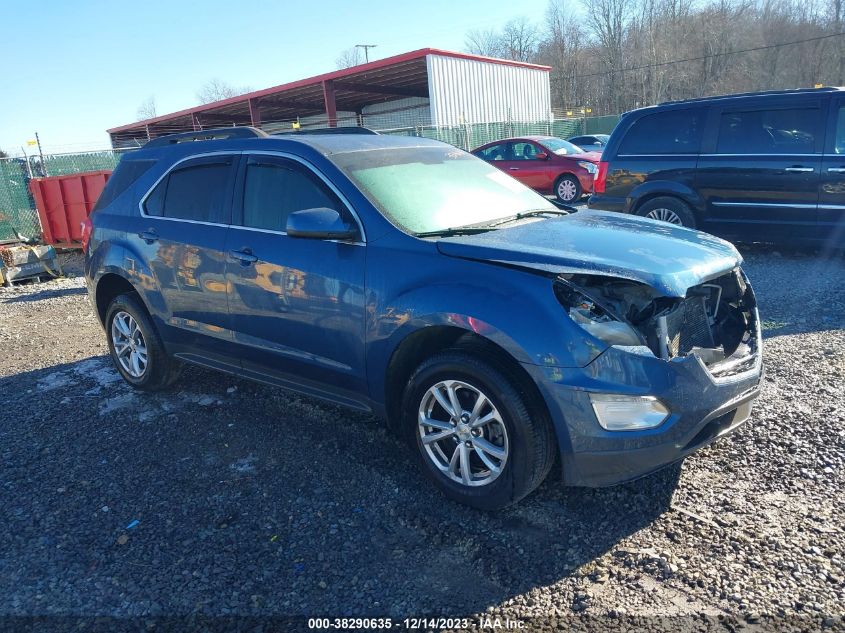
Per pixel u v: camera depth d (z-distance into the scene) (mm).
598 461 2990
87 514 3518
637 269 3041
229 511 3467
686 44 53750
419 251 3428
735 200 8164
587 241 3438
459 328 3238
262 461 3990
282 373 4191
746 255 8781
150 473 3924
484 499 3250
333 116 28812
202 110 34938
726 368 3234
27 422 4805
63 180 13570
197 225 4512
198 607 2773
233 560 3064
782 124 7824
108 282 5344
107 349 6613
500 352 3170
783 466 3525
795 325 5801
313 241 3832
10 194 15445
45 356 6535
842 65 49875
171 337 4836
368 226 3648
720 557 2869
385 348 3504
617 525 3152
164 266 4691
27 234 15602
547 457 3127
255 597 2818
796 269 7781
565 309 2986
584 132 34250
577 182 15461
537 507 3348
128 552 3168
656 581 2758
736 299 3734
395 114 36656
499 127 26062
